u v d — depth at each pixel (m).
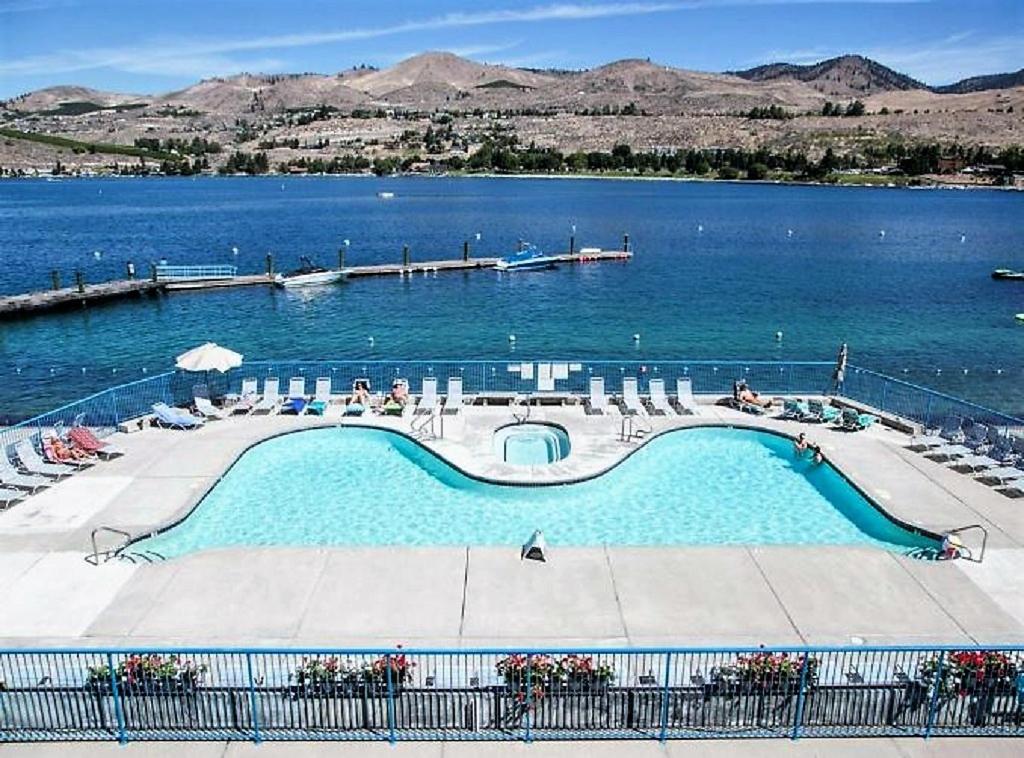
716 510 22.73
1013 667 12.91
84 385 41.72
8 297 60.41
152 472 23.53
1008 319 58.66
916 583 17.27
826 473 24.75
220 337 52.84
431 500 23.12
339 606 16.22
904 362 47.28
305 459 26.17
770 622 15.76
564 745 12.89
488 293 68.62
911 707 13.05
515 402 30.58
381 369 40.44
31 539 19.33
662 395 30.31
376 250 96.50
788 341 51.75
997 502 21.77
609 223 127.56
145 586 17.03
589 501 23.17
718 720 13.14
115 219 135.00
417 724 13.12
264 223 128.75
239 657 13.97
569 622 15.73
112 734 13.01
